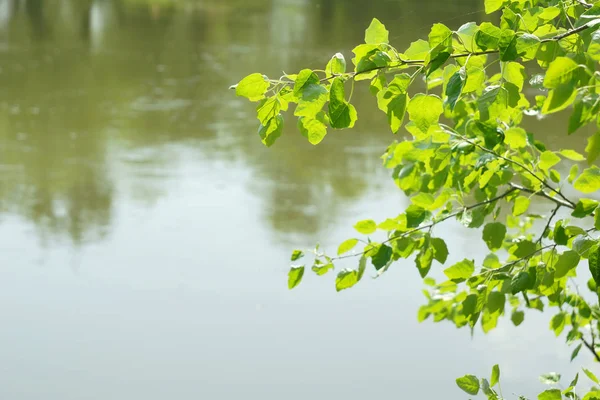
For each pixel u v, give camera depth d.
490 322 2.83
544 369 5.38
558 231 2.21
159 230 7.70
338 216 7.92
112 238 7.48
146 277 6.78
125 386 5.51
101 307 6.39
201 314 6.26
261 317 6.26
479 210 2.62
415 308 6.33
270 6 23.25
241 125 11.50
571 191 7.73
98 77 14.36
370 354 5.76
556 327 3.12
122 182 8.96
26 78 14.17
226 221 7.86
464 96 2.61
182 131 11.12
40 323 6.16
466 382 2.35
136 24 20.19
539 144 2.74
